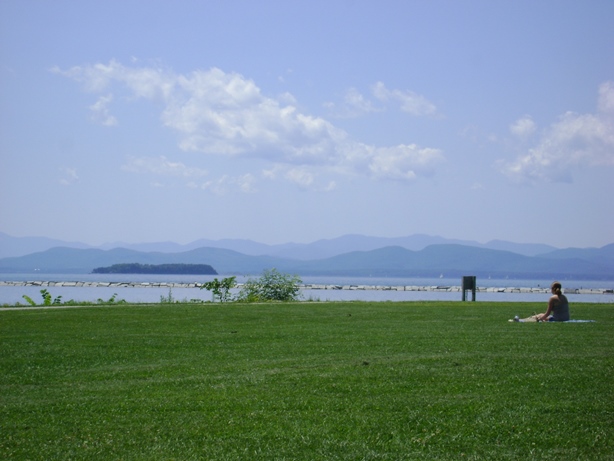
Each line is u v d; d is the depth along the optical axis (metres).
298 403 8.34
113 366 11.27
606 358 11.48
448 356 11.77
